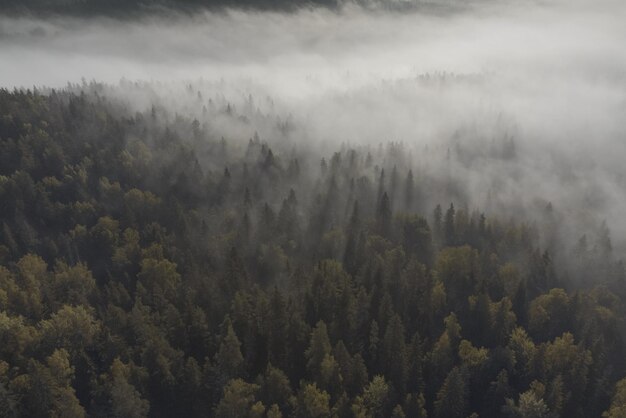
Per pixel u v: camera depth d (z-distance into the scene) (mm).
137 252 142875
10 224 158750
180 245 148375
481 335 117125
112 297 122750
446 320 113812
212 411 94312
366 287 125375
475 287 126688
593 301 126000
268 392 93500
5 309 110312
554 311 123062
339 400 91625
